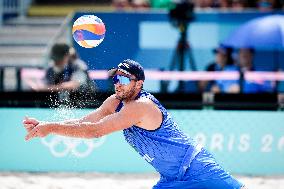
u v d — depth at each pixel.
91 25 15.52
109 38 30.41
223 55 30.47
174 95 26.45
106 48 30.05
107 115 14.77
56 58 26.39
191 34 31.31
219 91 28.86
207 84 28.98
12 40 40.25
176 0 31.53
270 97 26.48
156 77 28.27
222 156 26.36
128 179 24.83
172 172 14.20
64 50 26.38
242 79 28.14
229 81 28.78
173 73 28.38
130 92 13.78
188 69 30.89
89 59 29.45
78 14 31.42
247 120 26.41
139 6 35.06
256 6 34.56
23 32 40.91
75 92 26.11
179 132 14.10
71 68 26.41
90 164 26.12
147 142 13.88
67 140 26.09
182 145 14.00
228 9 34.41
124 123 13.51
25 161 26.12
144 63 30.72
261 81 28.75
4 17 42.34
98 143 26.12
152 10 32.22
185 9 30.72
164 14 30.72
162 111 13.91
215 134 26.31
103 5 44.00
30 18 42.69
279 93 26.59
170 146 13.89
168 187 14.34
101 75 27.80
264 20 31.08
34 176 25.08
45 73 26.67
